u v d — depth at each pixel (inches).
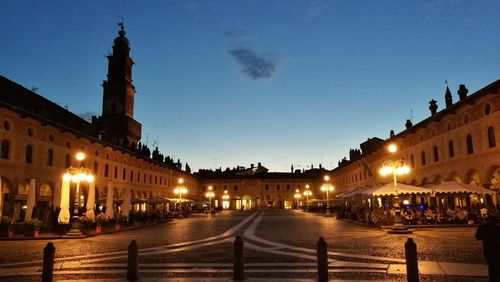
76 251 773.3
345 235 1048.8
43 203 1530.5
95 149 1904.5
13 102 1464.1
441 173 1558.8
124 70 2898.6
